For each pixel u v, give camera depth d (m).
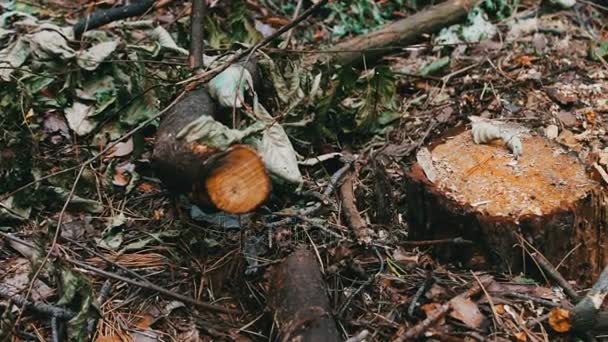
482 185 1.35
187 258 1.42
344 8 2.06
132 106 1.63
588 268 1.35
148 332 1.30
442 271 1.35
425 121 1.71
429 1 2.12
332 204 1.51
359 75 1.77
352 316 1.30
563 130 1.62
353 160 1.58
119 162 1.60
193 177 1.29
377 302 1.32
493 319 1.27
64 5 2.06
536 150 1.41
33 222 1.49
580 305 1.25
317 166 1.61
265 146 1.43
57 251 1.28
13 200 1.48
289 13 2.09
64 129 1.65
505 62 1.86
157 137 1.36
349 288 1.34
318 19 2.07
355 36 2.01
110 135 1.63
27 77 1.64
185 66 1.59
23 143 1.50
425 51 1.95
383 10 2.11
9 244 1.44
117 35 1.84
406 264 1.36
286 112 1.57
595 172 1.42
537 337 1.25
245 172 1.25
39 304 1.29
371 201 1.52
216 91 1.46
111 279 1.37
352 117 1.69
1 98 1.54
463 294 1.29
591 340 1.26
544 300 1.29
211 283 1.38
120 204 1.53
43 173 1.52
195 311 1.34
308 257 1.31
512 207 1.31
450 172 1.37
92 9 2.00
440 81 1.83
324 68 1.70
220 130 1.30
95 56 1.67
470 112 1.70
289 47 1.86
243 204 1.26
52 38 1.67
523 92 1.75
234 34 1.80
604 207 1.35
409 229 1.41
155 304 1.34
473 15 2.00
